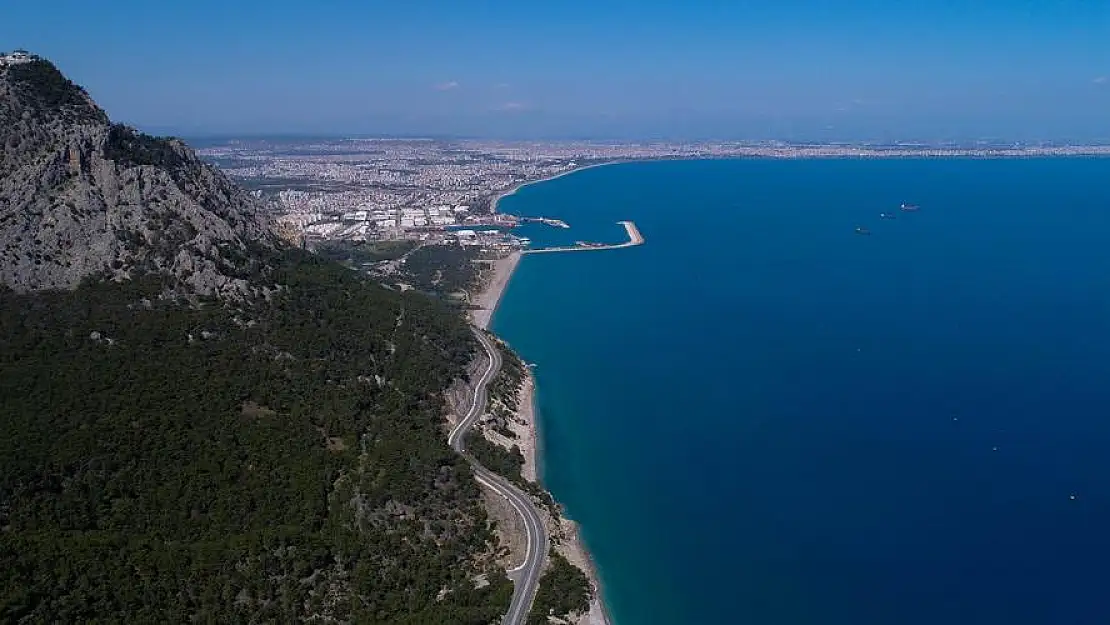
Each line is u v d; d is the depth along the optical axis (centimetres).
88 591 15262
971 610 18588
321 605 17188
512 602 18450
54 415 18488
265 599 16862
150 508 17562
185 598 16038
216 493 18425
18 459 17038
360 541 18850
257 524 18175
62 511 16675
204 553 16950
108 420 18888
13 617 14325
